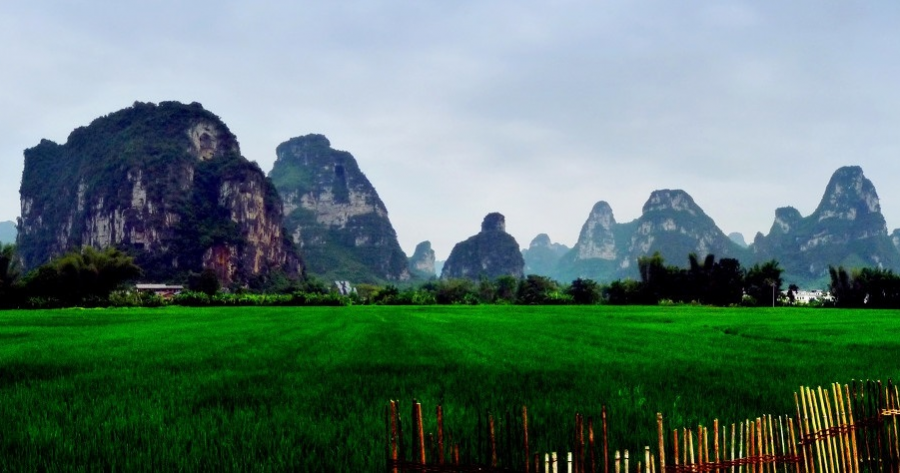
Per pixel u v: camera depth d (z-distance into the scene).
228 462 6.69
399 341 25.12
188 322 41.97
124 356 18.70
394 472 5.00
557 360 17.38
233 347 22.20
